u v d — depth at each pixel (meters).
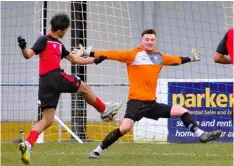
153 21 50.34
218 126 36.38
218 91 36.44
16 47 48.78
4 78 48.34
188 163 24.94
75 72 38.28
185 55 50.22
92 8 49.06
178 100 36.50
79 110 38.28
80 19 40.03
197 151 30.20
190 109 36.44
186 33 50.34
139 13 50.34
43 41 23.38
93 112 44.25
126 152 29.66
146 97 25.92
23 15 49.06
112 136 26.08
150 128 36.56
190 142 36.19
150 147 32.22
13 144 33.44
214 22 50.16
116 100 47.06
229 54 21.34
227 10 49.97
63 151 30.00
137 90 25.95
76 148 31.55
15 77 48.41
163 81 36.50
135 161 25.52
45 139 38.75
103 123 42.38
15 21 49.16
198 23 50.28
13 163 24.89
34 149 30.84
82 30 38.50
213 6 50.22
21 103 46.62
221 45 21.66
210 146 32.84
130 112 25.95
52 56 23.53
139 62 25.92
